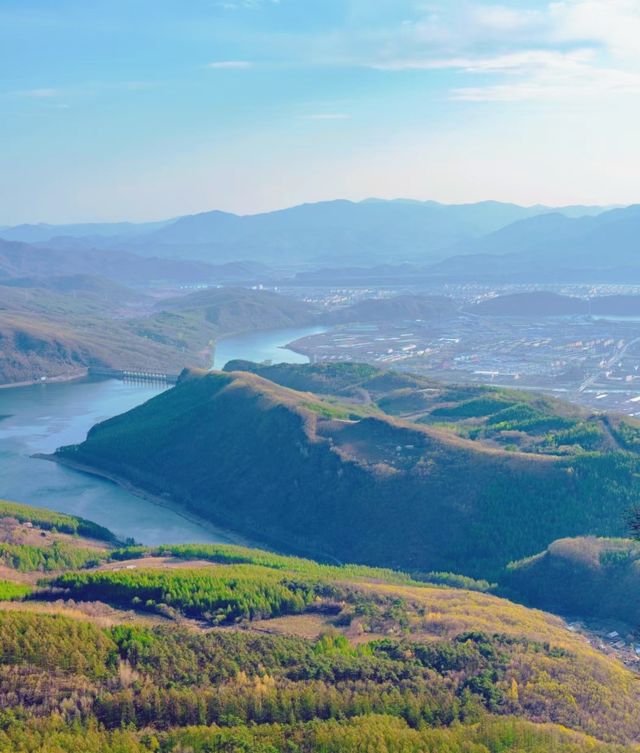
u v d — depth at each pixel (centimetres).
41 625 15650
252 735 13512
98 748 12756
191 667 15288
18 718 13438
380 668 15925
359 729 13688
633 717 15500
